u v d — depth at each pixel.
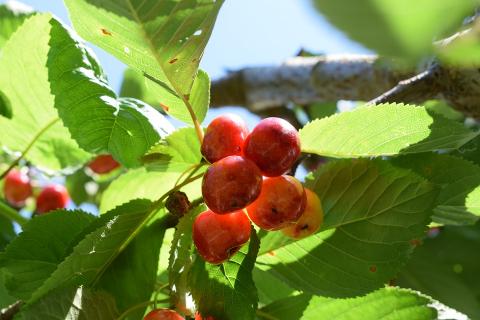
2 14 0.64
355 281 0.50
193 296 0.47
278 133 0.44
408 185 0.49
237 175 0.43
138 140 0.51
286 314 0.52
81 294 0.47
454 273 0.76
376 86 0.69
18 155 0.62
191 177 0.51
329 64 0.74
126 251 0.49
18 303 0.51
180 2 0.44
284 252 0.51
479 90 0.56
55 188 0.76
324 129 0.48
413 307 0.50
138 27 0.45
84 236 0.49
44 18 0.57
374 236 0.49
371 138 0.49
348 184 0.50
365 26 0.18
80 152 0.63
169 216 0.50
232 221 0.45
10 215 0.62
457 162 0.51
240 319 0.47
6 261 0.51
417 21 0.19
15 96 0.59
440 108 0.73
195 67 0.47
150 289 0.50
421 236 0.49
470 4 0.19
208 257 0.45
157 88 0.49
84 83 0.51
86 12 0.45
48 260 0.51
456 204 0.53
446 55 0.21
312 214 0.47
